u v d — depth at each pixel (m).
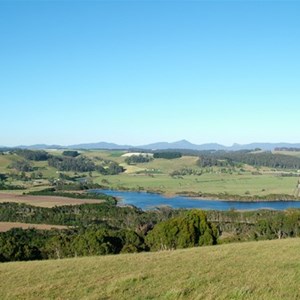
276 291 14.27
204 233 58.62
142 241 66.31
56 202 168.62
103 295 16.12
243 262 22.41
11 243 60.38
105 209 148.88
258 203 184.88
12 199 175.38
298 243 30.16
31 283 20.09
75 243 60.28
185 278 18.33
